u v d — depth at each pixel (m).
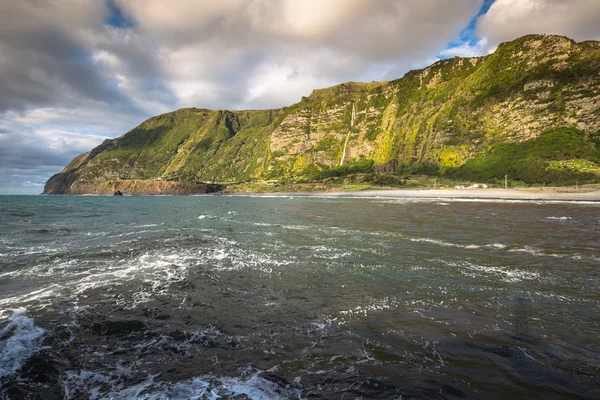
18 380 5.30
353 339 6.76
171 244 18.05
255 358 6.07
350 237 20.56
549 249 16.20
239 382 5.28
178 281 11.05
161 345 6.58
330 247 17.16
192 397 4.87
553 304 8.68
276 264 13.45
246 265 13.30
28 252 15.80
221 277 11.59
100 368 5.72
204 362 5.93
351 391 5.01
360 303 8.93
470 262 13.57
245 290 10.14
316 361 5.93
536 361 5.83
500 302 8.88
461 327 7.29
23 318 7.81
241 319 7.90
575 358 5.92
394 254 15.28
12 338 6.74
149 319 7.87
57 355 6.12
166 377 5.45
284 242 18.70
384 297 9.41
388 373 5.49
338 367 5.71
